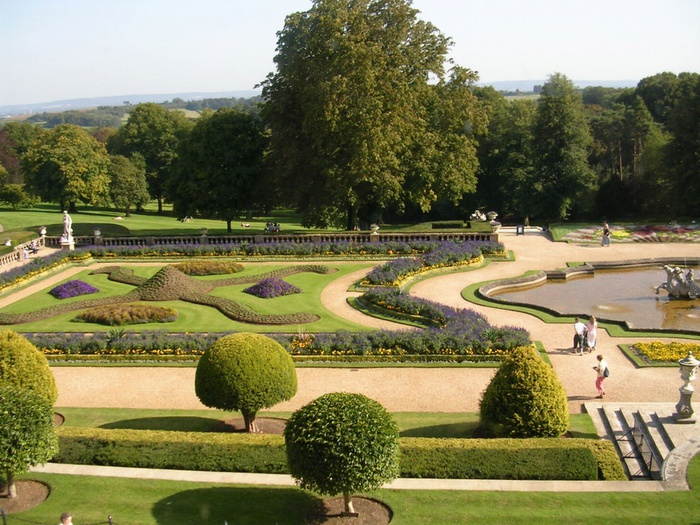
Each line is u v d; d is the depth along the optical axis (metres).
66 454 21.48
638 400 26.98
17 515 18.20
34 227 65.88
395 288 43.06
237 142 66.25
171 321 39.62
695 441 21.77
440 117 61.81
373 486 16.88
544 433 21.64
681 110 73.12
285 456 20.86
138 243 59.94
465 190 65.56
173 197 69.69
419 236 57.81
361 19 56.22
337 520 17.58
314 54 57.88
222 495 19.02
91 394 29.52
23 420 18.45
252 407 22.77
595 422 24.70
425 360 32.19
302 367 31.97
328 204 60.09
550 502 18.14
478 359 32.03
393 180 57.28
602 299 43.84
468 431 23.84
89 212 108.56
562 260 53.88
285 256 55.84
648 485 18.94
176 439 21.80
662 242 60.16
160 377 31.41
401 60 57.06
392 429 17.23
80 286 46.16
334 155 58.38
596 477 19.78
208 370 22.88
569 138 83.00
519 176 83.69
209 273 50.12
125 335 35.78
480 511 17.80
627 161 106.81
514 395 21.73
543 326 37.72
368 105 53.94
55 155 95.75
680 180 73.62
